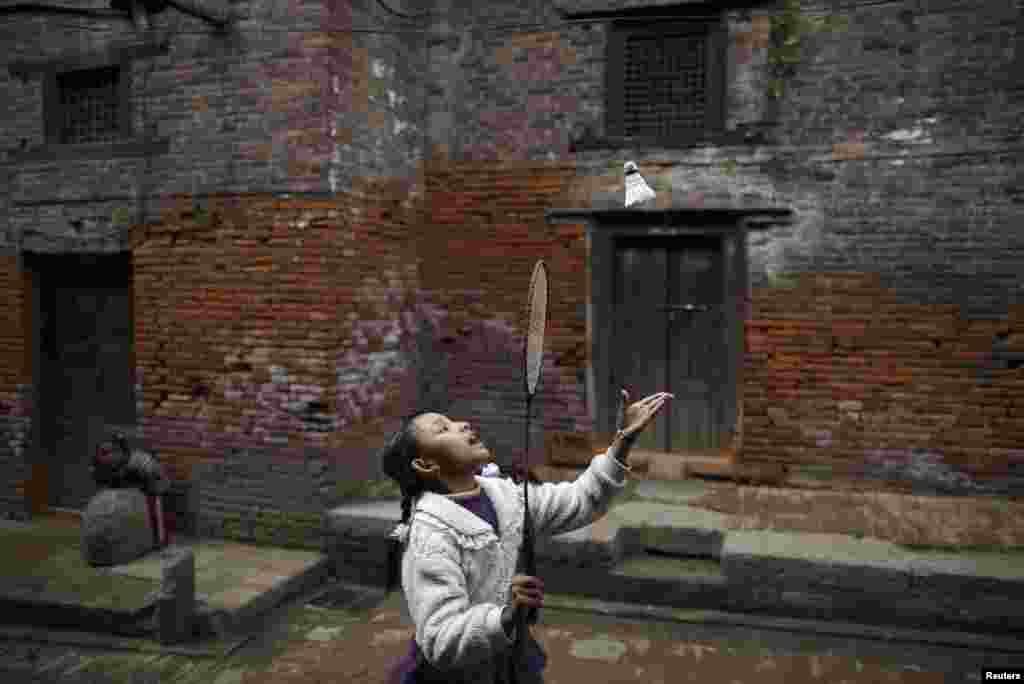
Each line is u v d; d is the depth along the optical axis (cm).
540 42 653
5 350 690
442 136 682
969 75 562
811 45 596
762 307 614
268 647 470
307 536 584
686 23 620
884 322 588
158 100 616
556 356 661
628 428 228
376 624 499
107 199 639
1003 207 558
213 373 607
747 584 500
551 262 659
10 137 676
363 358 616
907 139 577
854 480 602
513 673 210
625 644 467
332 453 582
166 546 580
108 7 628
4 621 489
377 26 623
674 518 555
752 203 613
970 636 462
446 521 206
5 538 607
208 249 605
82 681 428
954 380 575
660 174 630
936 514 548
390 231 646
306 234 580
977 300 567
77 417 690
